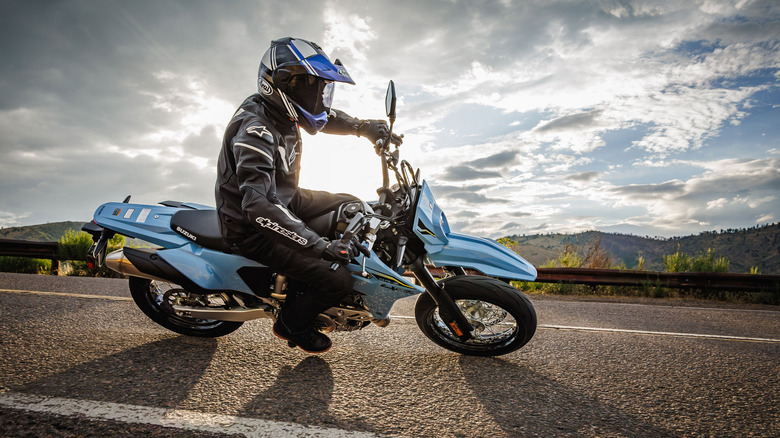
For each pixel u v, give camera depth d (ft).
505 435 6.53
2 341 9.56
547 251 497.05
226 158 8.21
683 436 6.73
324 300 8.58
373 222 7.91
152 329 10.91
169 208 10.17
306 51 8.00
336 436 6.24
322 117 8.40
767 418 7.43
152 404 6.93
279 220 7.27
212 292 9.31
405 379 8.55
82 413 6.51
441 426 6.72
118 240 24.32
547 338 12.06
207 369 8.51
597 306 18.34
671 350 11.27
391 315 14.24
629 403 7.88
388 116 8.55
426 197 9.00
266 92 8.02
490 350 10.03
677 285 23.25
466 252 9.43
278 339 10.57
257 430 6.29
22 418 6.28
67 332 10.39
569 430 6.78
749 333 13.78
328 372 8.70
